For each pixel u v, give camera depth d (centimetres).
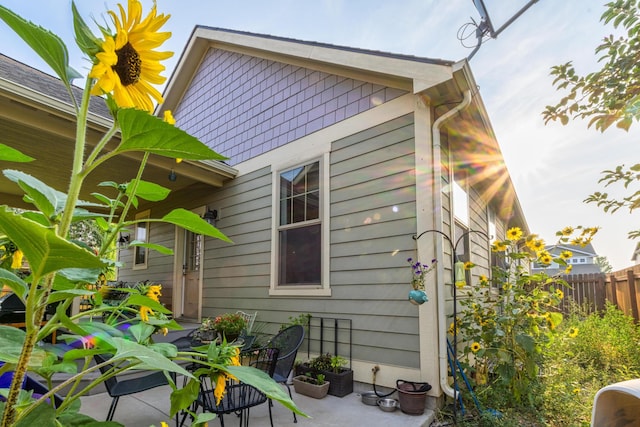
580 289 766
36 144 441
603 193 235
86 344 72
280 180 513
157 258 729
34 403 56
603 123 214
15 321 339
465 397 333
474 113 391
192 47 706
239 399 251
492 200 781
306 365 396
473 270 568
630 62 204
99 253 73
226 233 583
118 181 610
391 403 325
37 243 41
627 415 144
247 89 600
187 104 748
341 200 425
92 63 57
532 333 352
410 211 367
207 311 590
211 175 579
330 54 443
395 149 389
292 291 460
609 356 462
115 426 66
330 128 454
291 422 294
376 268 382
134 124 52
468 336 369
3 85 334
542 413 313
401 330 354
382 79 407
